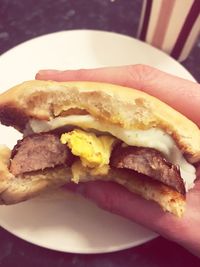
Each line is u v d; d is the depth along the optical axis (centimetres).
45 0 16
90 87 11
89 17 16
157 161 12
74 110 12
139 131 12
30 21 16
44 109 12
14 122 12
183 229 12
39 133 12
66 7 16
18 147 12
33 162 12
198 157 12
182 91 13
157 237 13
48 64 15
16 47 15
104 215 13
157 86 13
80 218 13
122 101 11
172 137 12
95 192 12
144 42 15
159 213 12
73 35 15
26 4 16
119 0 16
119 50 15
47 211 13
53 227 13
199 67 16
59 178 12
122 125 12
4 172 11
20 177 12
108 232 13
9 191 12
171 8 14
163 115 11
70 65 15
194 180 12
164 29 15
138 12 16
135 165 12
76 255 13
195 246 12
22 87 11
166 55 15
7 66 14
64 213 13
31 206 13
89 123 12
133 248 13
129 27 16
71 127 12
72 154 12
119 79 13
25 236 12
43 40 15
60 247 12
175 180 12
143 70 13
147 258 13
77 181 12
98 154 12
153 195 12
